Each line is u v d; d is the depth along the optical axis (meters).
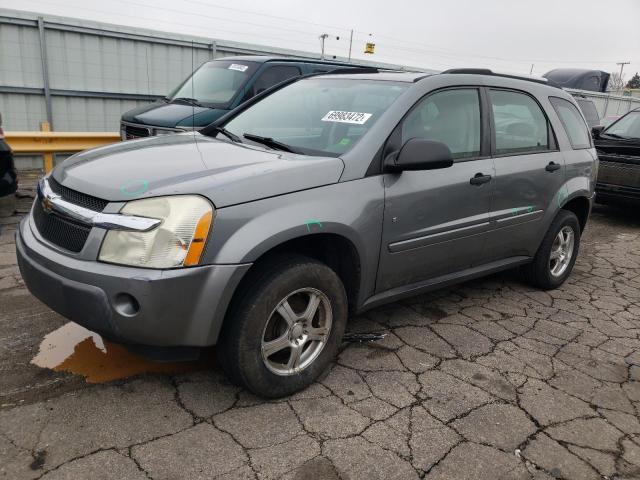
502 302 4.38
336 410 2.73
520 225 4.12
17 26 9.24
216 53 11.63
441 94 3.54
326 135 3.26
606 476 2.39
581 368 3.35
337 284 2.89
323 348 2.94
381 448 2.46
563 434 2.67
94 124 10.43
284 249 2.87
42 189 2.85
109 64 10.31
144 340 2.39
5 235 5.21
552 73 18.69
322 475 2.27
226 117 4.02
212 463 2.29
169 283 2.31
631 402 3.00
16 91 9.45
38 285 2.56
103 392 2.74
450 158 3.06
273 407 2.72
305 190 2.74
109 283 2.31
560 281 4.79
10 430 2.40
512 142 4.05
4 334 3.25
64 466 2.21
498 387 3.06
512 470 2.39
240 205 2.50
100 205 2.46
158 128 7.01
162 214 2.36
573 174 4.58
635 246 6.57
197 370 3.01
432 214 3.35
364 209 2.94
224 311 2.47
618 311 4.35
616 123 8.62
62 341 3.21
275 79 7.86
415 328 3.76
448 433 2.61
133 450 2.33
